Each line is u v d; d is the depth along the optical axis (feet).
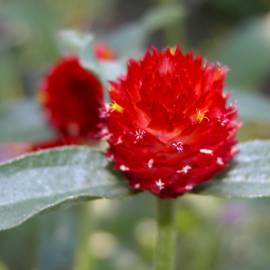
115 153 0.61
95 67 0.73
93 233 1.02
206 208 1.10
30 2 1.13
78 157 0.62
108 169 0.63
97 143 0.81
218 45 1.39
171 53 0.61
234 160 0.63
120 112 0.60
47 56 1.12
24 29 1.28
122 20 1.70
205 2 1.53
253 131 1.14
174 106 0.59
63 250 1.01
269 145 0.64
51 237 1.02
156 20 1.02
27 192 0.60
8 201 0.60
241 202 1.11
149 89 0.60
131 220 1.14
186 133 0.60
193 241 1.10
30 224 1.01
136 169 0.60
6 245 1.01
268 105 0.93
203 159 0.60
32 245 1.01
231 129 0.61
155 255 0.65
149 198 1.15
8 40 1.30
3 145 0.99
